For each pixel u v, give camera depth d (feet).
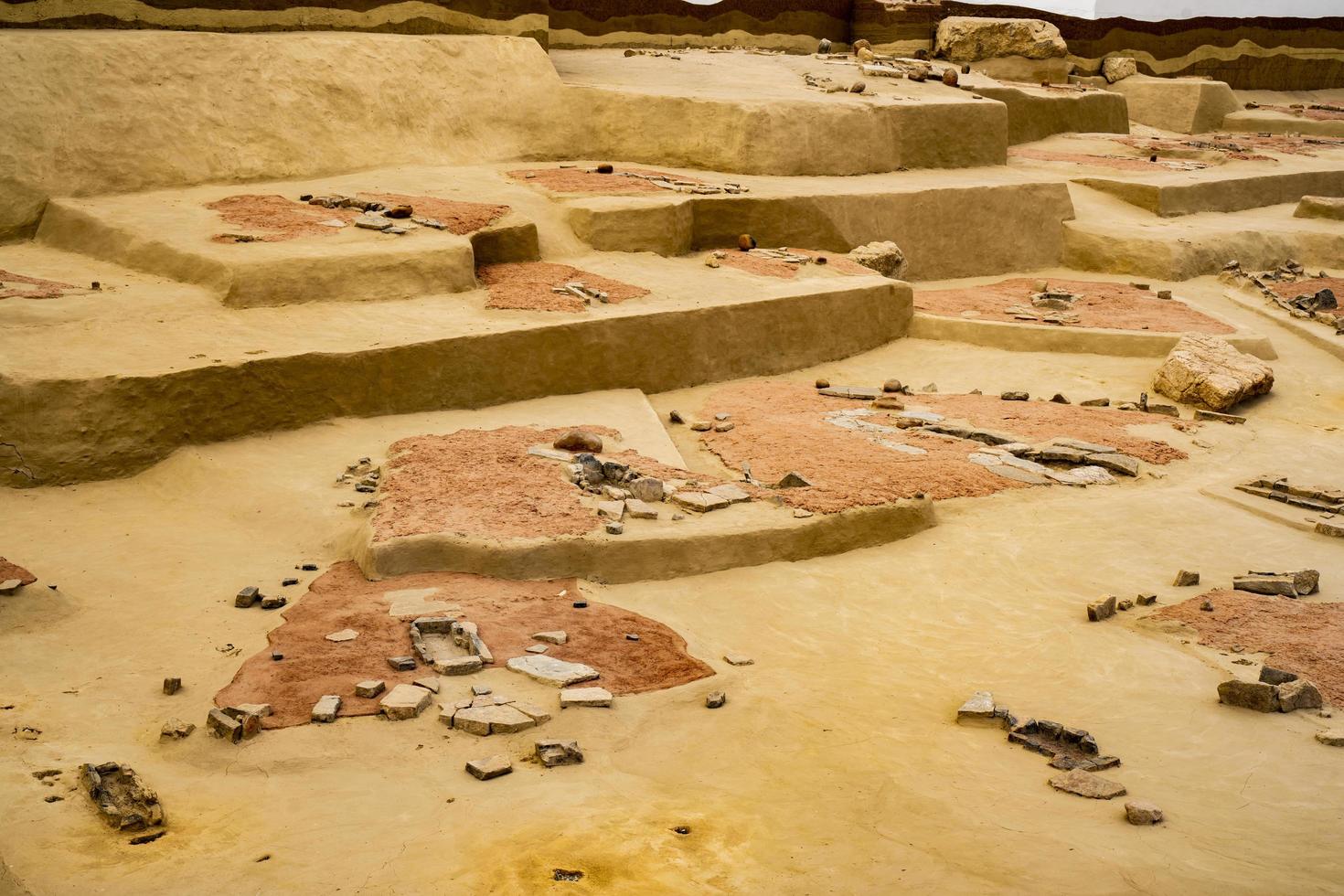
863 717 35.32
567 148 95.81
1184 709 36.73
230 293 61.41
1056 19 157.58
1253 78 172.76
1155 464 59.26
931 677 38.68
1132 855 27.53
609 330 64.18
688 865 26.68
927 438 61.00
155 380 51.62
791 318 72.43
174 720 32.30
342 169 83.30
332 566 43.73
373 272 65.51
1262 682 37.19
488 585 41.98
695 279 75.82
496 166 89.92
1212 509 54.19
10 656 35.96
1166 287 93.71
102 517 47.62
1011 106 127.13
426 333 59.93
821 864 26.99
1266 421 67.62
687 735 33.45
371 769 30.42
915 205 93.15
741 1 132.16
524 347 61.26
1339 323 83.20
